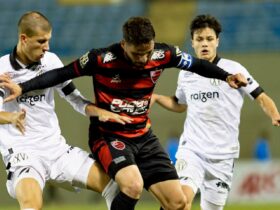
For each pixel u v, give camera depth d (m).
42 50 20.75
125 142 21.89
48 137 22.02
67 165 22.19
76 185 22.50
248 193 54.06
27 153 21.50
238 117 25.91
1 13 81.88
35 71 21.78
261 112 64.81
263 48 74.50
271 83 64.62
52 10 82.81
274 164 54.16
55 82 20.70
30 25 20.44
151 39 19.45
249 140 65.00
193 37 25.89
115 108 21.52
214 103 25.53
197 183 24.88
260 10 81.44
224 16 80.25
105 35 77.69
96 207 53.78
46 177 22.11
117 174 20.86
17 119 19.09
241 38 76.19
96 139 22.11
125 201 20.64
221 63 25.86
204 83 25.64
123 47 20.64
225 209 48.66
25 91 20.30
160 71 21.64
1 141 21.83
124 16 81.44
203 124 25.67
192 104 25.97
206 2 83.12
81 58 20.84
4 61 21.61
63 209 52.12
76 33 78.19
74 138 63.72
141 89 21.48
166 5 82.44
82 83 62.53
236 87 21.98
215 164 25.67
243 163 54.31
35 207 19.83
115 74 21.03
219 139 25.62
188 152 25.58
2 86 20.00
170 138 59.44
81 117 63.78
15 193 20.92
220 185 25.95
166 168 22.14
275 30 77.62
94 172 22.11
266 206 50.84
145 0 83.62
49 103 22.00
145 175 22.12
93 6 83.50
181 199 21.86
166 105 27.50
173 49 21.70
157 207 51.28
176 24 80.19
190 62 21.98
